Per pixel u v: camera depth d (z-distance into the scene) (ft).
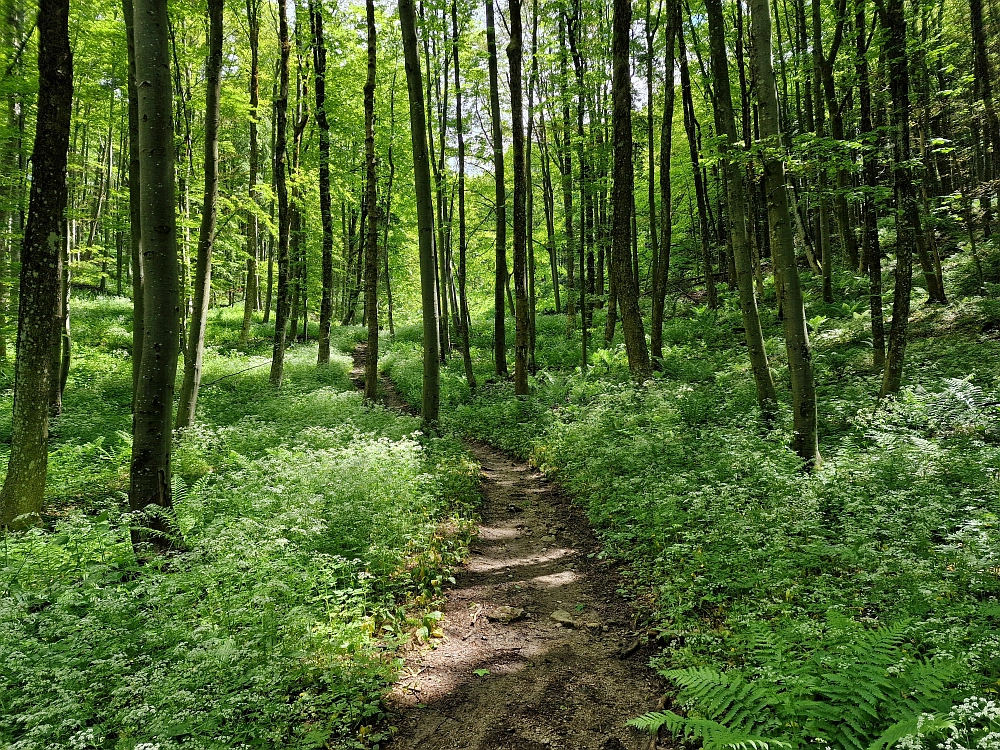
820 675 10.81
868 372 39.17
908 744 8.00
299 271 80.33
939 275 48.65
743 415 31.53
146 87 19.13
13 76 28.99
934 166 54.75
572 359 65.77
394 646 15.10
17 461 23.54
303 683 13.30
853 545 16.69
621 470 27.76
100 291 96.73
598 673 14.55
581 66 58.34
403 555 20.16
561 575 20.84
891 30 29.40
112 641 13.80
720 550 17.74
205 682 12.34
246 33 67.21
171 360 20.29
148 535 19.47
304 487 22.88
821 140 23.31
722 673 11.58
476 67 63.26
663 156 49.98
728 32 58.44
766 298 67.10
